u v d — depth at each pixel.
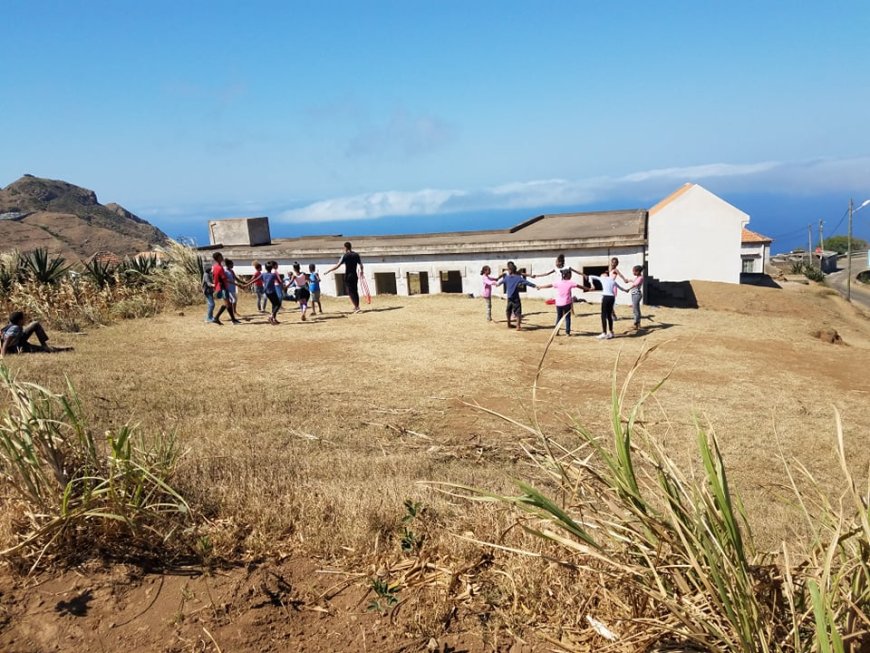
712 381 12.70
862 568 2.30
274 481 5.30
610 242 21.20
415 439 8.31
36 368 10.12
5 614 2.92
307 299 17.53
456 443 8.23
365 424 8.80
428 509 4.46
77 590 3.14
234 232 28.48
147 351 12.92
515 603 3.13
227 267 17.02
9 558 3.31
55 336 13.87
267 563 3.57
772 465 8.08
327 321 17.59
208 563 3.47
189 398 9.19
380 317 18.34
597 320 18.50
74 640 2.80
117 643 2.79
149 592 3.18
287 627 2.98
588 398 10.88
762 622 2.28
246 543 3.78
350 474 6.30
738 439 9.04
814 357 15.92
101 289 18.59
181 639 2.83
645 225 23.81
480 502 4.66
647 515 2.52
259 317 18.31
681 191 37.94
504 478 6.39
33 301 15.87
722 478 2.36
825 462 8.38
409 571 3.50
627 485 2.56
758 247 46.56
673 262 37.97
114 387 9.38
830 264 81.94
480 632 2.96
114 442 3.87
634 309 17.08
